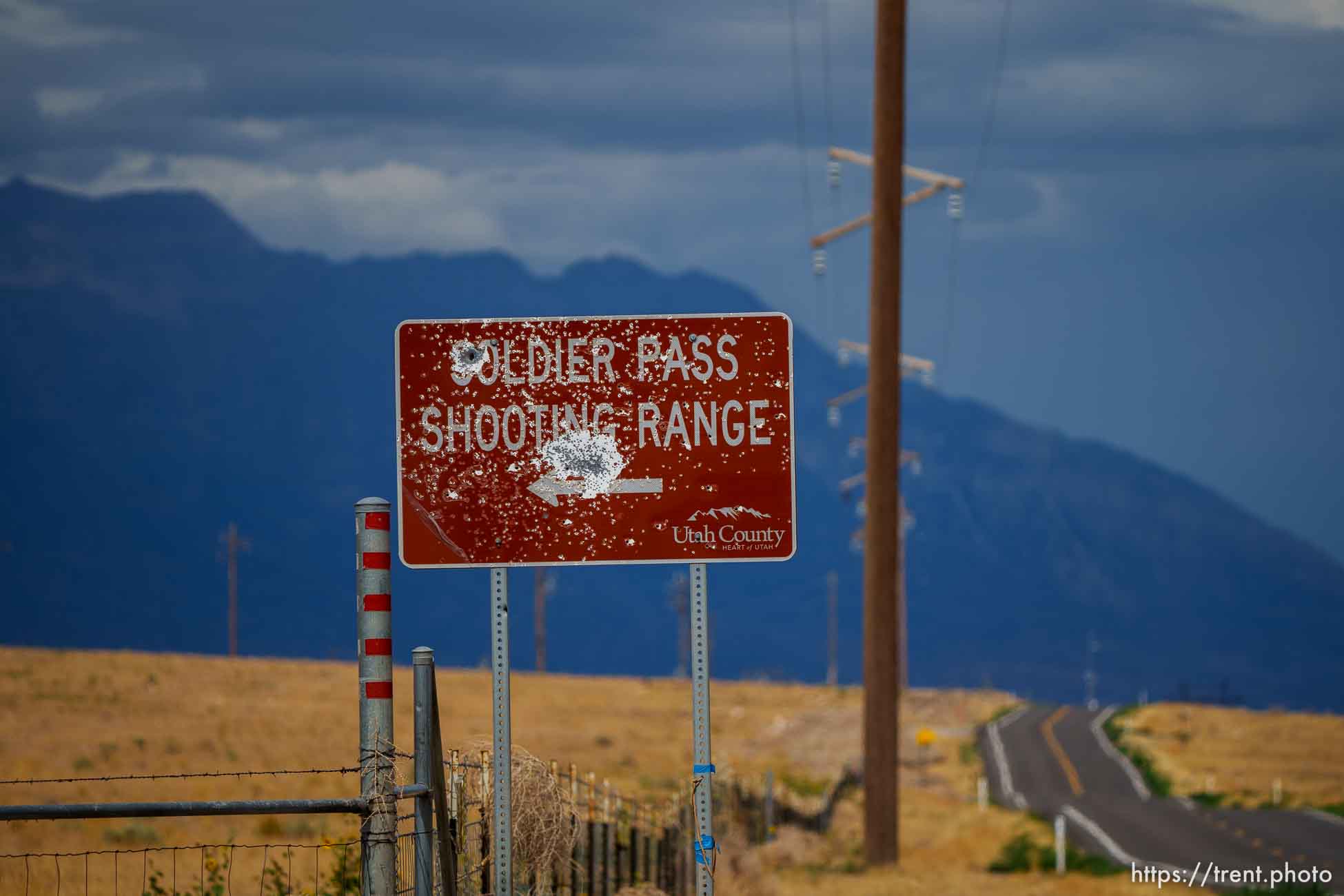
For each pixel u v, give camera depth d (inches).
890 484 4072.3
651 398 1416.1
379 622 1247.5
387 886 1206.3
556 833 1621.6
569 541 1409.9
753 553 1405.0
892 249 4087.1
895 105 4092.0
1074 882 3631.9
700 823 1397.6
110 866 2945.4
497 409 1416.1
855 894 3319.4
